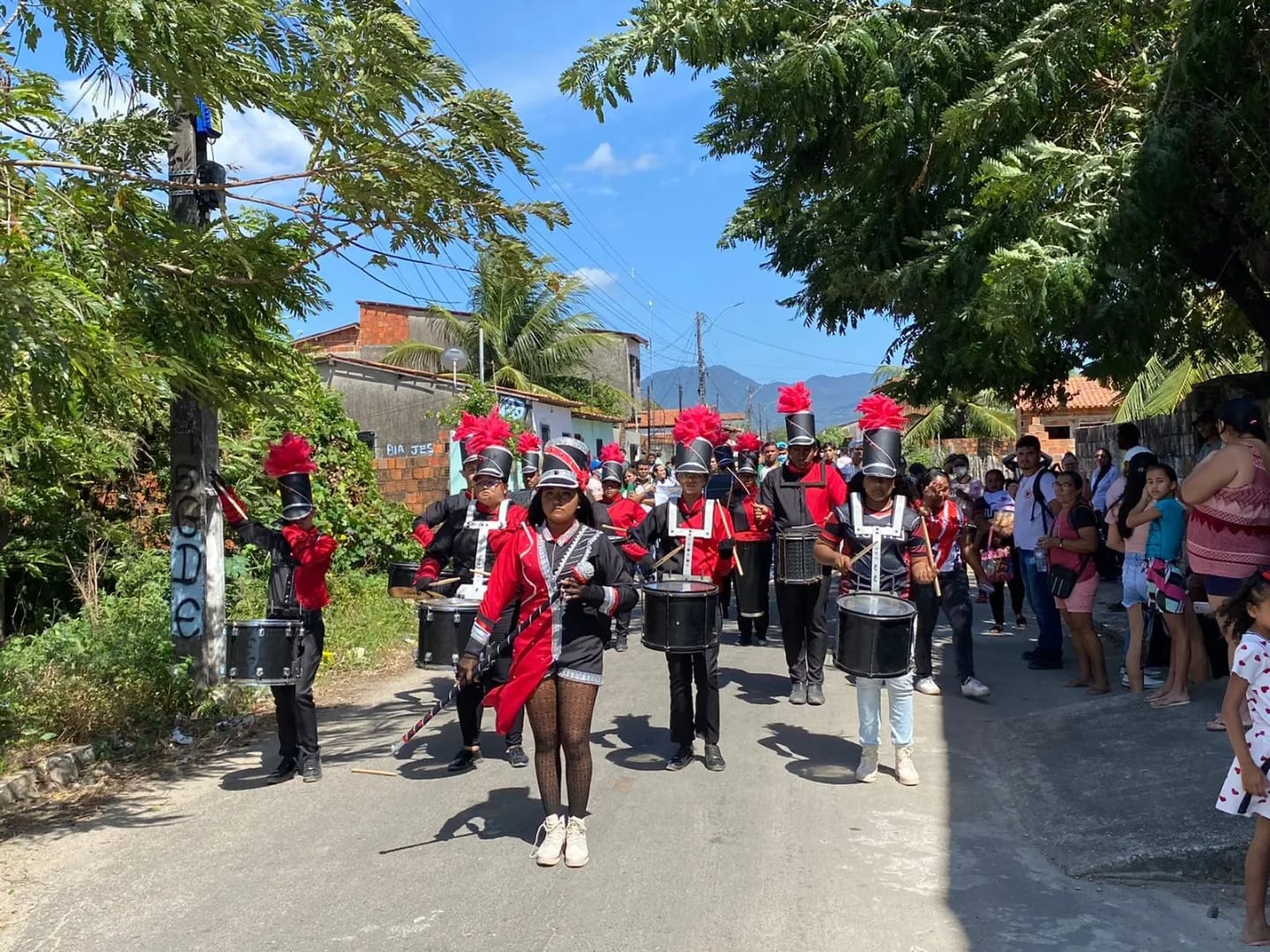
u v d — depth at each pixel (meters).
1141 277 8.31
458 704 6.55
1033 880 4.76
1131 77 9.09
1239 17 7.34
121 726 7.24
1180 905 4.46
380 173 6.28
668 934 4.20
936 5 10.38
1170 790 5.43
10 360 4.34
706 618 6.24
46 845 5.36
